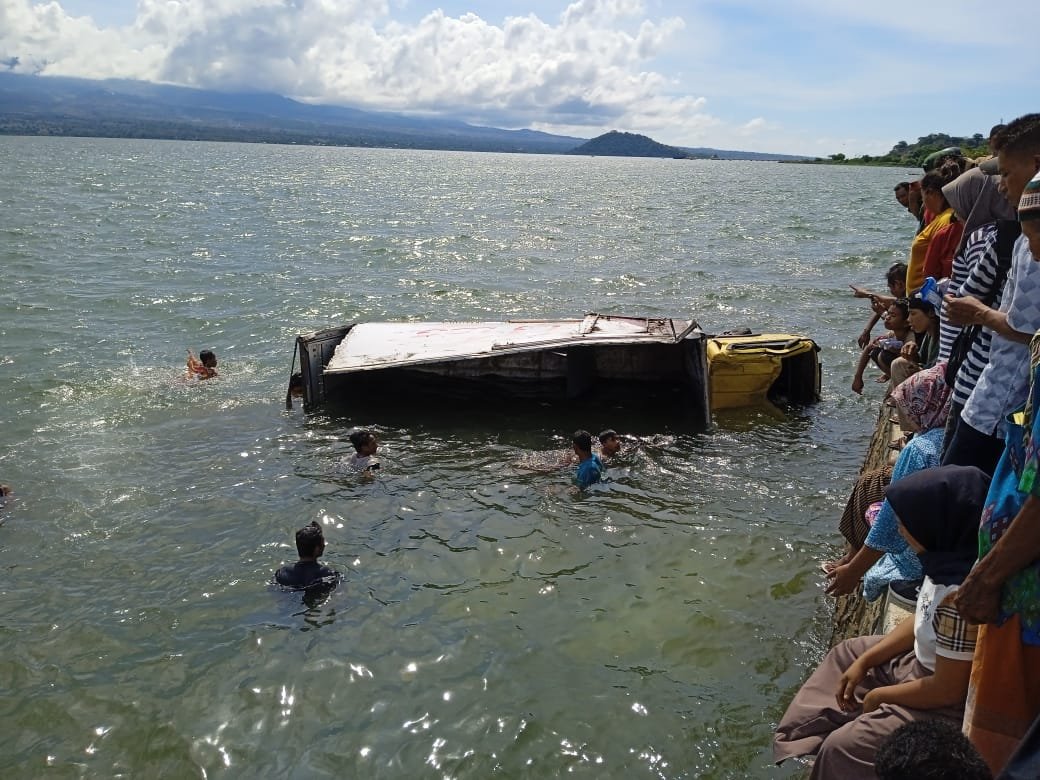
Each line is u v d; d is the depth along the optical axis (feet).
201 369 54.34
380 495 36.40
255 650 25.46
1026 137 14.76
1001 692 11.82
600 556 31.22
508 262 106.52
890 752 10.42
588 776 20.52
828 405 49.47
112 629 26.53
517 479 38.19
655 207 205.05
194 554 31.22
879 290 87.20
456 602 28.07
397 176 356.59
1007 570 11.01
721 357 47.37
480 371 50.39
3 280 83.66
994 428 15.62
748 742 21.54
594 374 52.24
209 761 21.22
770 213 188.85
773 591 28.86
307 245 117.70
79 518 34.01
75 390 50.88
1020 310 14.93
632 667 24.66
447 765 20.89
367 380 50.93
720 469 39.58
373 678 24.21
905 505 13.55
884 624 18.43
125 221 138.62
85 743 21.84
